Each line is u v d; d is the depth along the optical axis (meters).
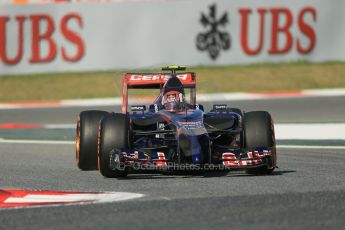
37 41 83.88
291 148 40.91
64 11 83.75
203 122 30.53
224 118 31.08
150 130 32.06
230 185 26.61
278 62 85.38
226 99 73.62
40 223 20.58
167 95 31.67
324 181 27.59
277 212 21.19
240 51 84.88
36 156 39.34
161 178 29.02
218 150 29.77
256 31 84.62
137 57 84.19
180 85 32.03
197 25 84.31
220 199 23.55
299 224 19.47
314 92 76.25
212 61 84.88
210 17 84.31
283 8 84.31
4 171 33.19
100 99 76.44
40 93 80.75
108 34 84.12
